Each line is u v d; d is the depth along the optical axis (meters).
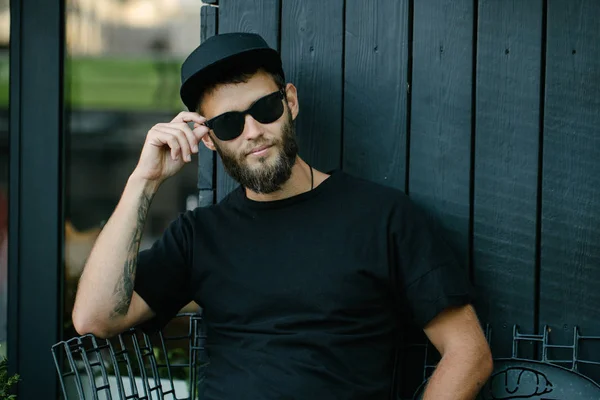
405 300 1.97
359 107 2.26
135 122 2.61
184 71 2.01
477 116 2.19
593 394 2.00
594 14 2.11
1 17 2.46
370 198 2.01
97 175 2.55
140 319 2.06
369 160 2.26
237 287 2.02
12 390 2.46
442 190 2.21
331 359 1.93
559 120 2.14
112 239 1.99
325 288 1.95
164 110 2.63
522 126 2.16
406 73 2.23
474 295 1.97
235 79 1.94
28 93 2.44
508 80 2.17
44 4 2.42
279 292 1.97
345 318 1.95
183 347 2.52
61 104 2.45
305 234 2.00
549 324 2.15
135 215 2.01
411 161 2.23
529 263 2.16
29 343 2.45
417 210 2.03
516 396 2.06
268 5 2.31
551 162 2.15
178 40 2.65
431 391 1.86
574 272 2.14
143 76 2.62
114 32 2.60
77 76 2.53
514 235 2.17
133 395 1.99
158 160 2.02
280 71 2.02
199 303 2.10
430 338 1.96
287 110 1.99
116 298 1.97
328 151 2.28
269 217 2.04
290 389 1.90
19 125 2.45
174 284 2.09
